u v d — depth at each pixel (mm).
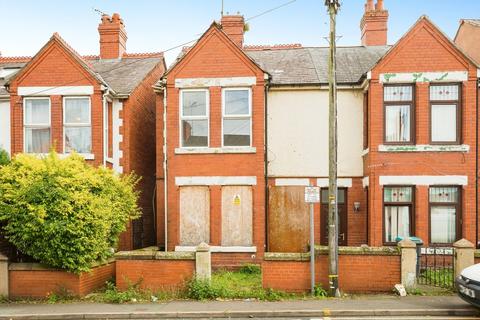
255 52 18844
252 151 14492
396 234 14336
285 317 9406
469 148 13930
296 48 19031
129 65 19562
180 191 14781
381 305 9820
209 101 14703
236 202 14570
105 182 12602
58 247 10531
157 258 11180
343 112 15742
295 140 15820
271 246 15617
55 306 10188
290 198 15703
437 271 12727
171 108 14766
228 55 14680
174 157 14758
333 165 10977
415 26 14195
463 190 13961
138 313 9516
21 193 10562
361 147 15617
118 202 12641
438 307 9594
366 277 11039
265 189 15102
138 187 17141
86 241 10602
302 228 15633
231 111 14797
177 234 14664
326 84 15594
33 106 15539
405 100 14406
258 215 14391
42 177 10867
